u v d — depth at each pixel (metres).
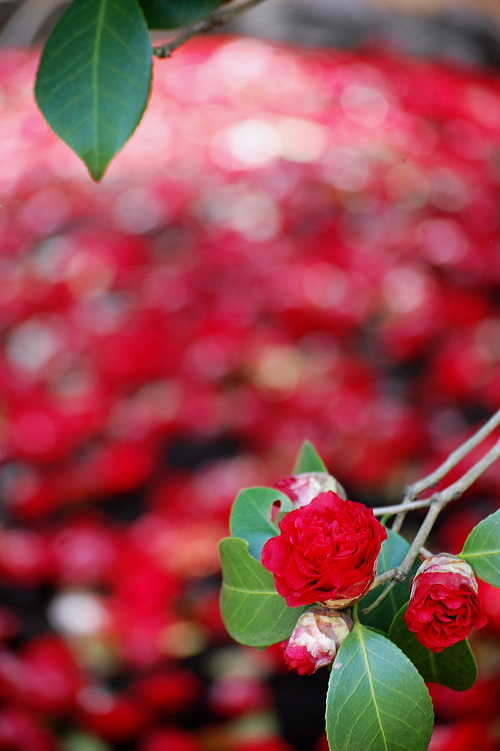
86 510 2.80
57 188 4.46
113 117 0.97
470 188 4.44
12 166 4.65
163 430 3.08
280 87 5.15
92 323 3.52
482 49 6.12
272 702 2.18
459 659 1.03
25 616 2.42
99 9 0.97
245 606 1.02
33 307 3.65
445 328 3.51
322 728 2.11
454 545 2.49
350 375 3.24
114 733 2.10
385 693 0.98
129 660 2.27
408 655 1.03
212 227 4.10
